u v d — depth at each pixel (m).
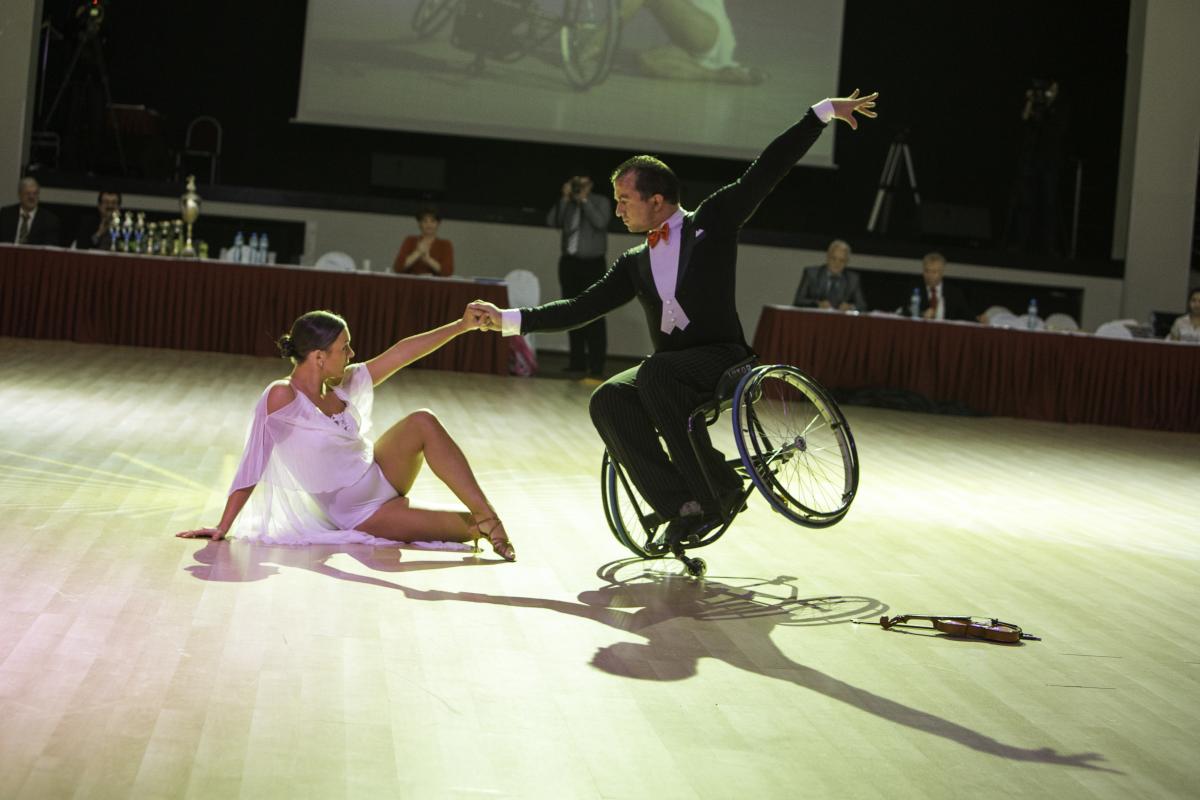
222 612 3.10
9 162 12.25
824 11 13.98
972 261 13.23
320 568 3.61
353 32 13.49
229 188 12.35
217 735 2.33
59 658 2.67
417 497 4.82
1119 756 2.58
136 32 14.06
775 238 13.12
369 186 14.09
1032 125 13.84
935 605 3.75
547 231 13.00
